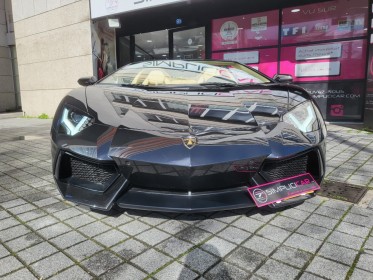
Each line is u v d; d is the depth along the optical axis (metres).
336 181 2.91
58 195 2.67
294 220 2.14
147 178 1.90
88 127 2.07
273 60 6.80
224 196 1.94
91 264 1.68
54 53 8.93
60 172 2.08
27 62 9.80
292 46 6.53
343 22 5.95
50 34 8.91
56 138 2.10
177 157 1.80
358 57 5.90
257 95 2.46
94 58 8.14
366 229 2.01
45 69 9.30
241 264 1.67
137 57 9.02
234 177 1.92
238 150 1.86
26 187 2.88
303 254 1.75
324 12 6.10
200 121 2.05
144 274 1.59
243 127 2.02
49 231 2.04
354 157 3.71
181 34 8.09
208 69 3.11
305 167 2.15
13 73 11.96
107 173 1.99
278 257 1.72
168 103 2.28
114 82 2.94
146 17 8.54
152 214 2.25
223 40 7.41
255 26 6.92
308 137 2.09
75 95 2.51
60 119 2.22
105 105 2.25
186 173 1.81
